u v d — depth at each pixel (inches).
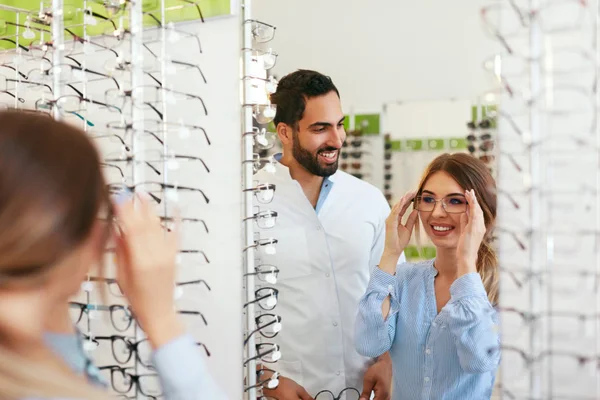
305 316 60.8
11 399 20.2
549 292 37.3
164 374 27.4
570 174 38.0
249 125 55.8
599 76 37.1
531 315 36.7
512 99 39.7
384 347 57.2
